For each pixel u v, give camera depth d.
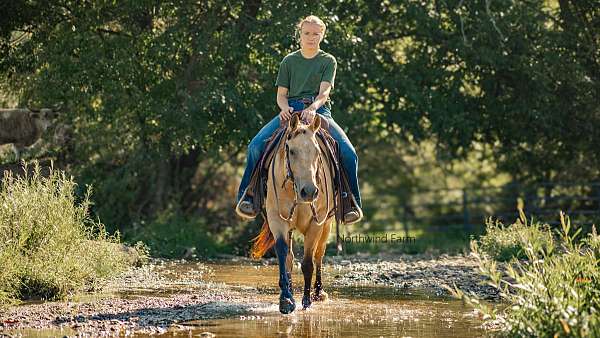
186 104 17.42
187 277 12.66
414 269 14.07
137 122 18.58
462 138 21.56
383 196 33.50
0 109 17.34
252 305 9.50
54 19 18.28
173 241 18.00
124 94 17.75
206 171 22.61
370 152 30.14
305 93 9.39
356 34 19.31
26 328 7.91
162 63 18.00
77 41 17.69
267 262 16.34
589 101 20.78
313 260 9.37
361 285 11.86
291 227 8.90
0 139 16.67
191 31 18.20
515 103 20.84
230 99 17.48
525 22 20.05
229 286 11.53
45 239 10.47
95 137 18.50
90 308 9.06
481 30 19.92
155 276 12.59
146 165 19.61
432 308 9.45
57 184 11.74
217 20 18.25
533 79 19.98
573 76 20.25
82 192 17.73
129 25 18.61
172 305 9.39
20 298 9.65
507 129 21.70
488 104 21.16
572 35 20.81
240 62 18.28
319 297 10.04
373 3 20.06
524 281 6.85
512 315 6.75
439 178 32.56
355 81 19.22
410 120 20.77
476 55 19.83
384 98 20.89
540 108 20.84
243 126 18.12
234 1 18.20
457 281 12.03
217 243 19.34
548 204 24.09
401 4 19.45
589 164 23.23
